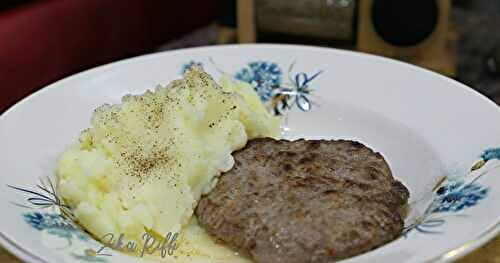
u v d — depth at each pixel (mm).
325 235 345
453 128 431
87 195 368
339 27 647
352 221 353
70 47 668
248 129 434
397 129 457
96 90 483
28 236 334
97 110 405
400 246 329
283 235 349
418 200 398
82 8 675
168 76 504
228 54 521
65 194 372
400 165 440
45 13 648
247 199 377
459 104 445
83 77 487
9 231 333
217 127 406
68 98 470
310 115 494
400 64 493
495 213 332
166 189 374
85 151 387
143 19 755
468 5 956
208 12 880
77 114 463
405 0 628
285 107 500
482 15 938
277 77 509
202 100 404
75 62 676
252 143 428
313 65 512
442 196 375
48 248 329
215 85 418
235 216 369
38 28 639
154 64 509
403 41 645
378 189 381
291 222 354
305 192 376
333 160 406
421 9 631
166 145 388
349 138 476
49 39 646
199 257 367
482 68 807
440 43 657
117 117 399
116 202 366
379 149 459
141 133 395
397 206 379
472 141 412
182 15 825
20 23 631
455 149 414
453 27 774
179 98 403
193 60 516
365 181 386
